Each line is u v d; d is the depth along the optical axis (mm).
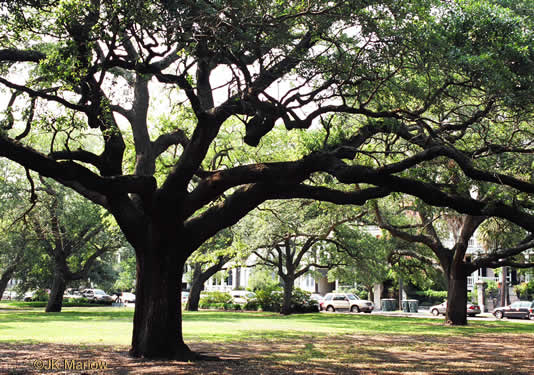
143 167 13516
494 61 10211
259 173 11859
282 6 10961
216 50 11500
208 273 39094
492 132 14711
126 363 11031
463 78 12094
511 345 16938
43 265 42156
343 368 11195
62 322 23266
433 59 10805
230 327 21750
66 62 10539
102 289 55219
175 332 11945
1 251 36250
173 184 11719
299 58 11562
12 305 43812
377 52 11234
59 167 9727
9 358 11594
